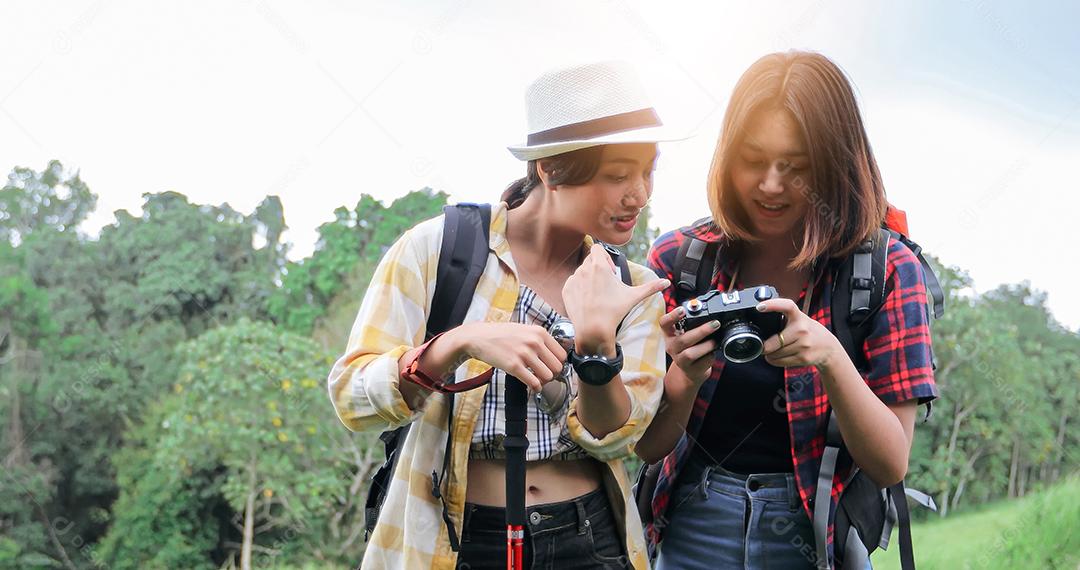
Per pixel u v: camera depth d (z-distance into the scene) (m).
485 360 1.58
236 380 12.39
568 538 1.77
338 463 12.69
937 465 15.59
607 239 1.77
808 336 1.83
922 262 2.17
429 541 1.73
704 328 1.87
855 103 2.05
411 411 1.66
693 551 2.19
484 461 1.78
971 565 6.36
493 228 1.84
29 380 18.05
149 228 18.23
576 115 1.73
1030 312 18.42
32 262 18.38
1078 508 6.68
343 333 14.91
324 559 12.34
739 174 2.06
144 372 17.94
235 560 17.19
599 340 1.64
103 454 18.23
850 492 2.06
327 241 15.80
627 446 1.77
